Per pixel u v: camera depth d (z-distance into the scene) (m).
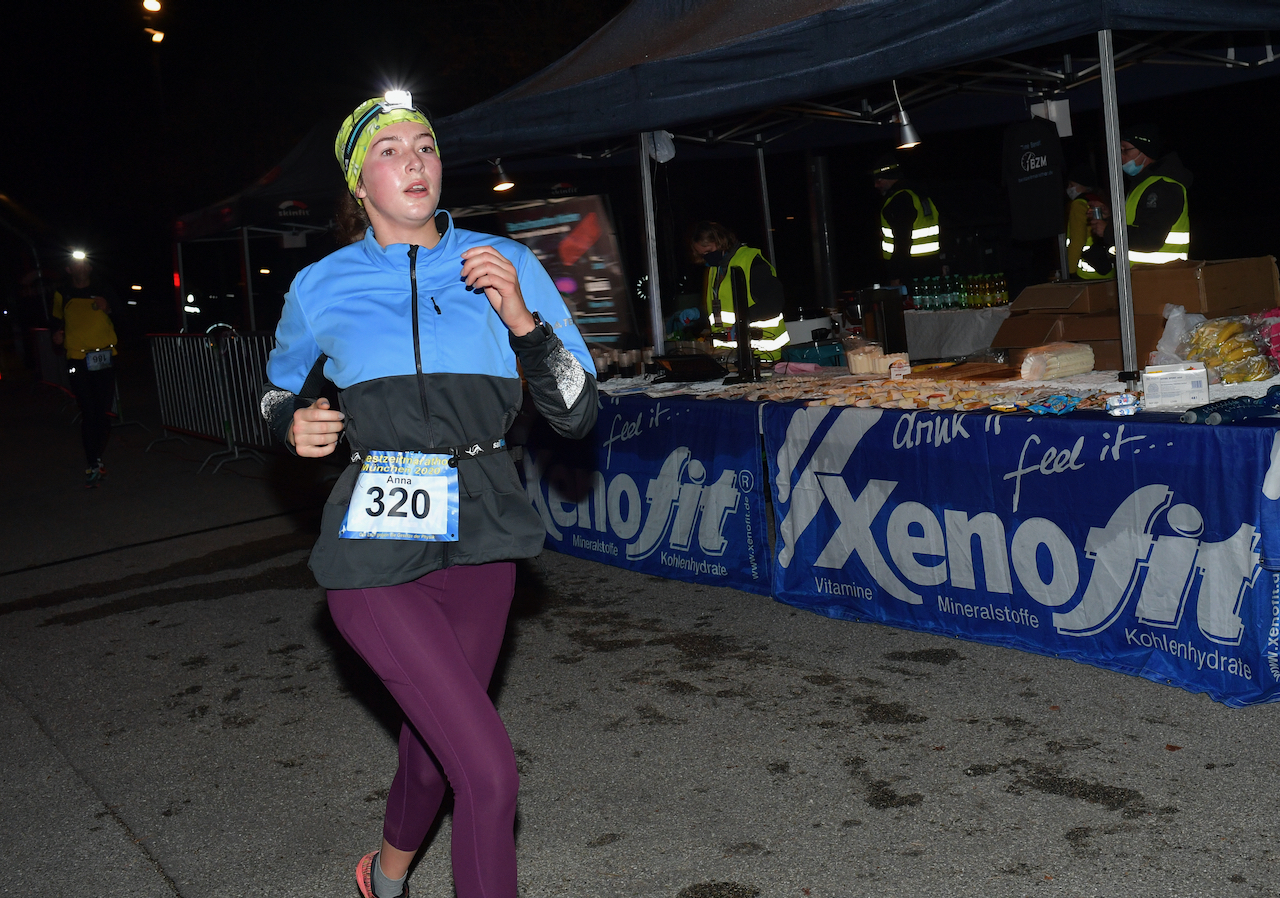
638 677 4.38
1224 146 12.72
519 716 4.09
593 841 3.15
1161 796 3.09
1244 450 3.40
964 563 4.33
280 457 10.02
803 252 13.41
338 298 2.23
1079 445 3.88
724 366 6.04
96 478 9.53
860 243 13.69
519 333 2.08
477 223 9.37
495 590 2.28
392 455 2.20
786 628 4.78
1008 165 6.77
